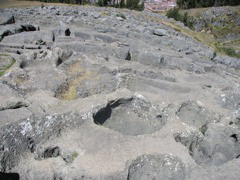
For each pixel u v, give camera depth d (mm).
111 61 12188
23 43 14062
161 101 8086
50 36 15008
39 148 5793
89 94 8875
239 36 47688
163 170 5539
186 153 5703
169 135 6340
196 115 8156
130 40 16203
